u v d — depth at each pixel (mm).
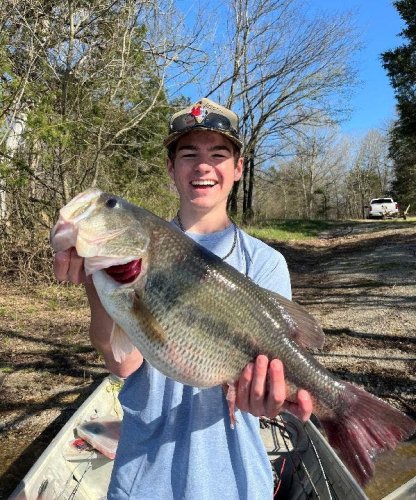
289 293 872
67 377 2445
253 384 714
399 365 2482
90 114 4164
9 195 4121
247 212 10727
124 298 712
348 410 778
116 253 704
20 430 1966
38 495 1239
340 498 1157
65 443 1477
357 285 4441
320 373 787
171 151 888
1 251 4117
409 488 1347
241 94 8320
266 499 757
